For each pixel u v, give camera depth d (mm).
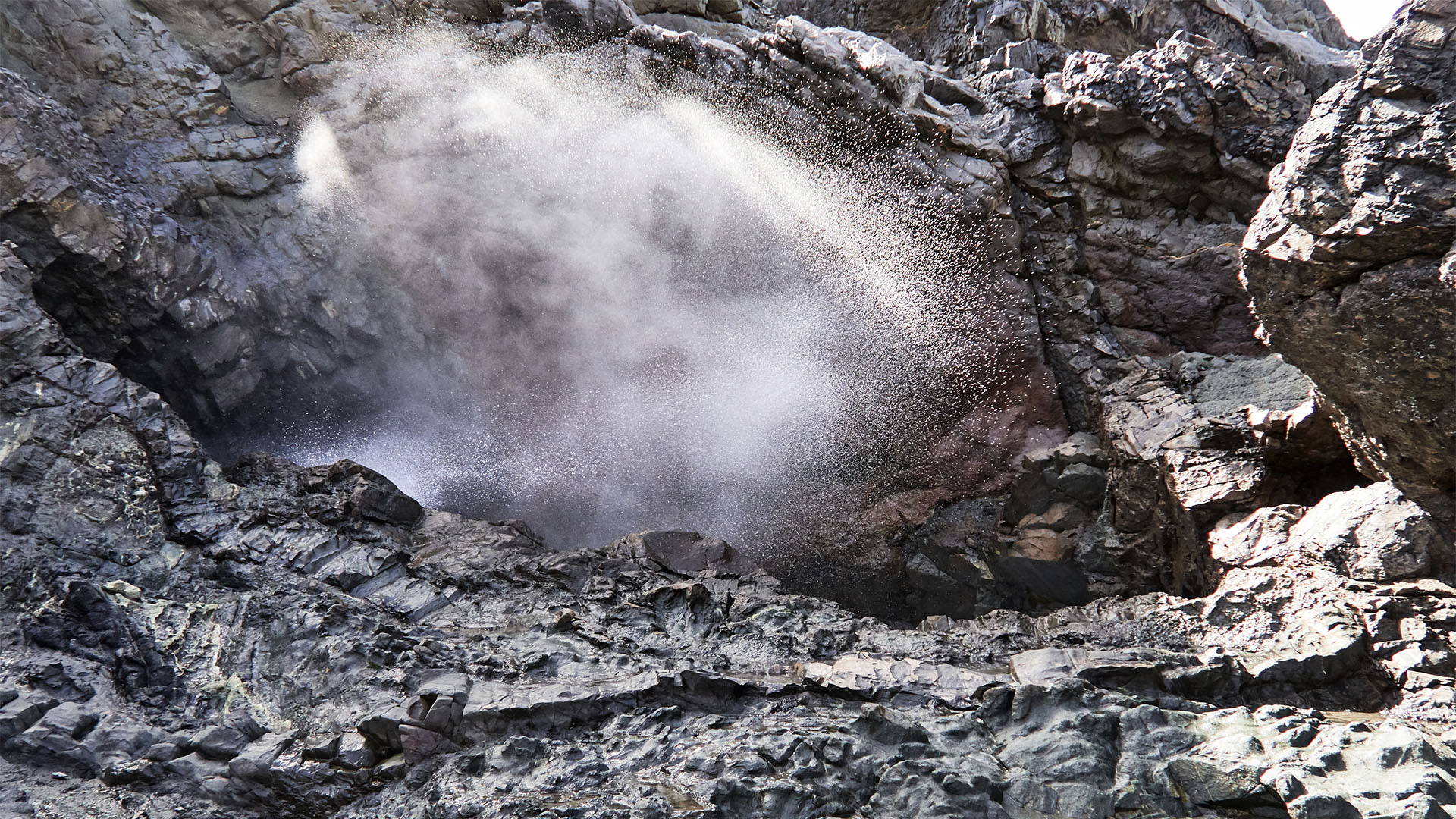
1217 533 18078
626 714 12570
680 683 13031
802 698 13227
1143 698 12930
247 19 23719
